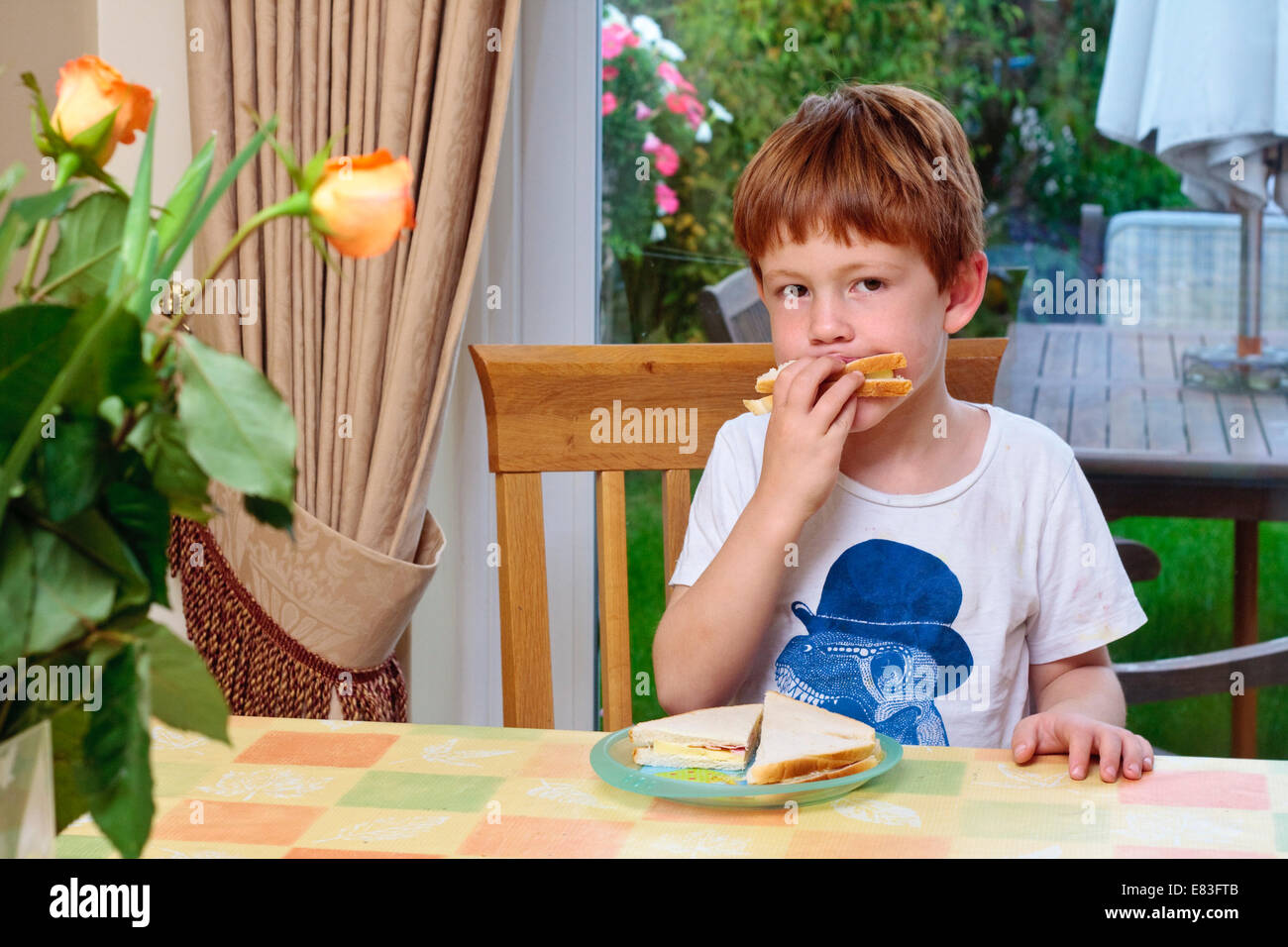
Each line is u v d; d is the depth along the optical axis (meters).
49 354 0.34
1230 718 1.67
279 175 1.28
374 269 1.27
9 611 0.34
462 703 1.63
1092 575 1.05
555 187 1.61
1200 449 1.64
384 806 0.63
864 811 0.62
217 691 0.37
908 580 1.03
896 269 0.94
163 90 1.35
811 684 1.02
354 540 1.30
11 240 0.36
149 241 0.36
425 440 1.30
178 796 0.65
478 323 1.57
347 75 1.28
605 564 1.07
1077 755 0.68
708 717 0.71
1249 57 1.56
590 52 1.58
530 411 1.06
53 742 0.40
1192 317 1.62
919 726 1.00
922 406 1.04
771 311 1.01
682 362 1.09
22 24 1.31
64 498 0.35
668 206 1.64
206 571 1.30
